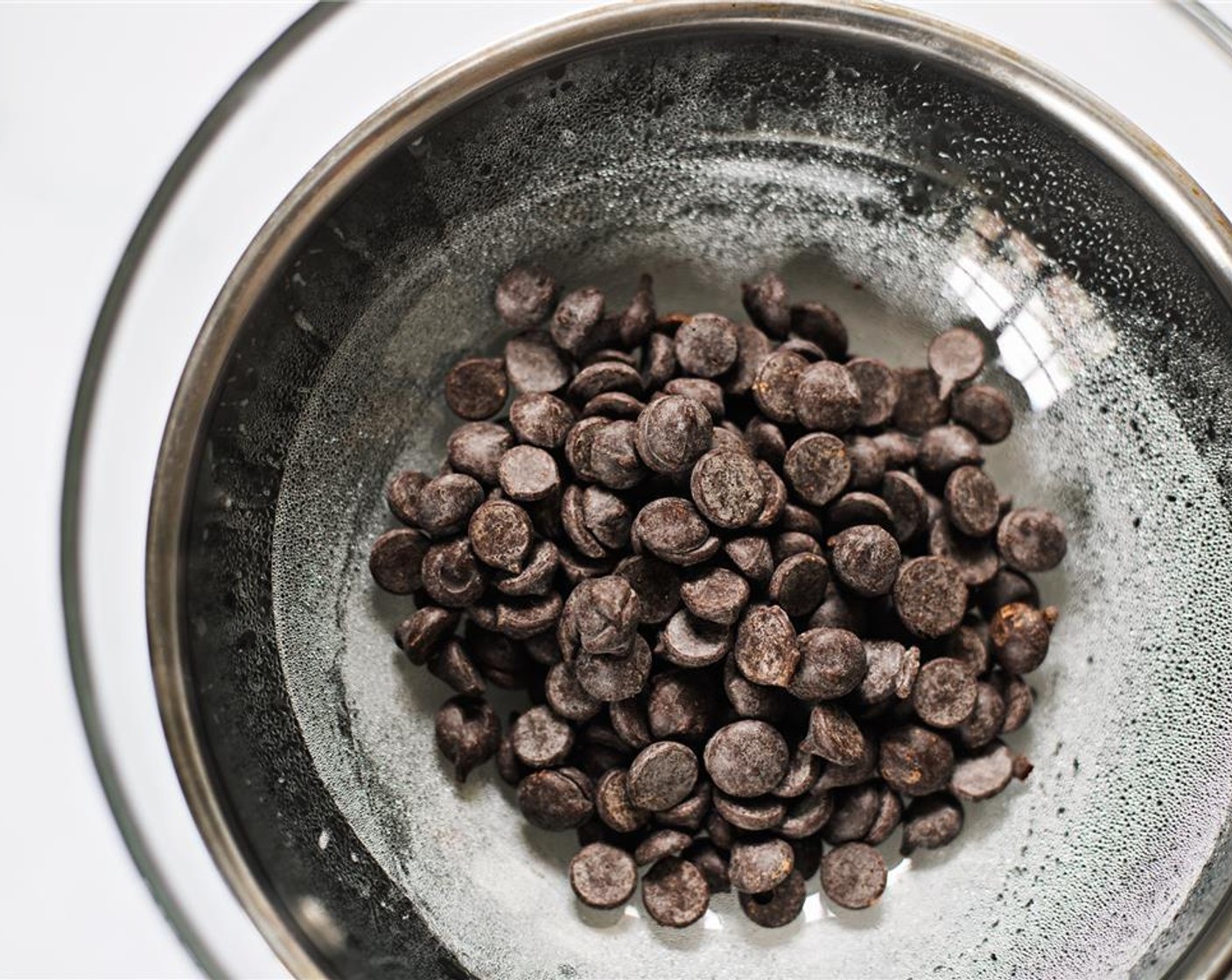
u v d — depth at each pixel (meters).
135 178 0.31
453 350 0.28
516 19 0.28
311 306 0.26
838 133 0.28
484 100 0.26
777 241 0.29
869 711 0.26
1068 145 0.26
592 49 0.26
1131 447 0.27
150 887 0.26
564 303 0.27
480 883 0.27
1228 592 0.27
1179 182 0.26
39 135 0.31
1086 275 0.27
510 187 0.28
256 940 0.26
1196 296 0.26
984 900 0.26
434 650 0.27
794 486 0.26
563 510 0.26
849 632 0.25
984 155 0.27
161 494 0.25
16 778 0.30
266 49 0.27
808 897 0.27
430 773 0.27
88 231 0.31
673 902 0.26
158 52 0.31
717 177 0.28
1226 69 0.28
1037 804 0.27
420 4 0.28
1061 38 0.29
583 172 0.28
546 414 0.26
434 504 0.26
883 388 0.27
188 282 0.27
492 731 0.26
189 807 0.25
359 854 0.26
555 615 0.26
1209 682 0.27
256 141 0.27
